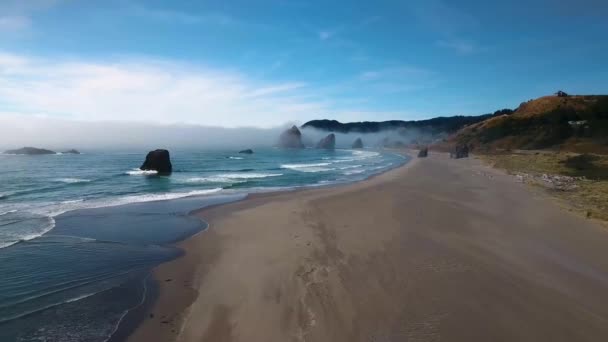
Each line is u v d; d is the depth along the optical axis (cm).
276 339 661
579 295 846
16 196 2262
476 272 967
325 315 743
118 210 1848
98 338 684
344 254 1105
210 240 1317
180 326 725
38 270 1024
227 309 784
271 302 803
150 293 879
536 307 787
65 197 2241
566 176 2925
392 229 1389
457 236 1296
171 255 1159
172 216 1714
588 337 679
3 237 1341
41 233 1405
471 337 672
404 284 891
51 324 733
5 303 823
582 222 1497
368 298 816
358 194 2223
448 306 784
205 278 964
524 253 1123
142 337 685
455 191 2331
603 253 1129
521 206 1825
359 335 674
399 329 696
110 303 826
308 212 1717
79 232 1427
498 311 768
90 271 1021
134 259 1119
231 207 1908
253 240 1291
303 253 1120
